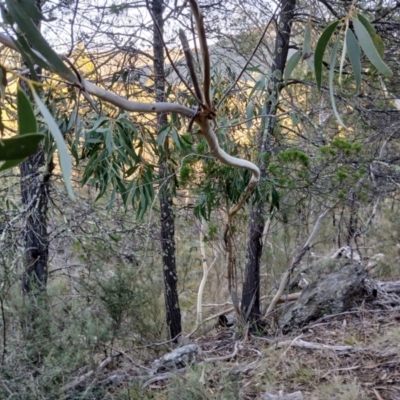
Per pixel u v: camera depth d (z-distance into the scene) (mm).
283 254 5711
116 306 3453
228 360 3453
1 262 2984
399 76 4363
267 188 3365
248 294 4625
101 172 2939
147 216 4152
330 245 6012
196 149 3088
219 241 5262
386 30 4016
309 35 1621
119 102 1170
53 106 2584
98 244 3600
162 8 3447
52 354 2748
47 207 3605
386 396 2498
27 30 987
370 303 4203
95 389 2744
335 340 3449
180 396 2557
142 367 3305
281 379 2889
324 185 3590
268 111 3812
